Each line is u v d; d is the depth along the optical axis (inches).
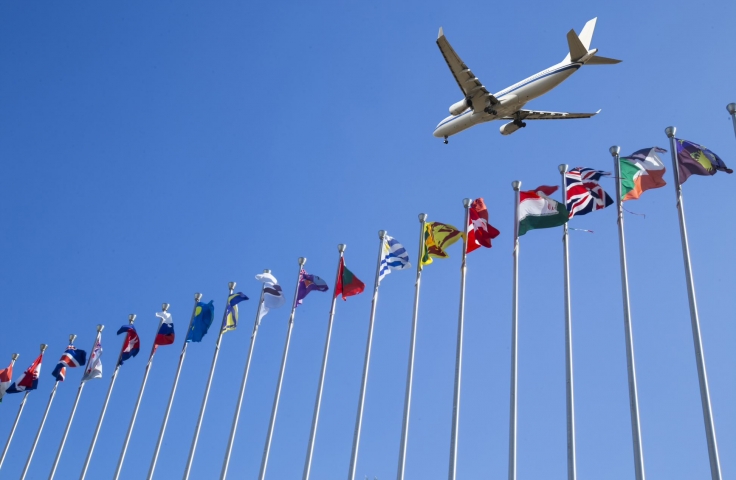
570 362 1169.4
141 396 1633.9
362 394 1337.4
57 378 1765.5
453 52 1819.6
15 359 1872.5
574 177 1387.8
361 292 1531.7
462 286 1355.8
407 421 1263.5
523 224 1354.6
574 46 1790.1
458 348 1283.2
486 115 1991.9
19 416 1769.2
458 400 1226.6
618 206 1275.8
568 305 1232.8
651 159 1333.7
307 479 1323.8
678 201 1207.6
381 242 1513.3
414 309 1390.3
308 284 1587.1
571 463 1059.9
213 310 1668.3
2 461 1705.2
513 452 1111.6
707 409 985.5
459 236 1439.5
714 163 1251.2
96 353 1760.6
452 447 1178.6
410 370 1318.9
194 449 1498.5
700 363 1028.5
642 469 998.4
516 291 1289.4
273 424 1432.1
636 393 1066.1
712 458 945.5
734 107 1215.6
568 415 1109.1
